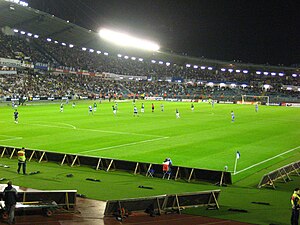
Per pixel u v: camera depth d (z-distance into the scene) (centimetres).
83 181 2664
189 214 2008
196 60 16262
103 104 9919
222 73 16500
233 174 2922
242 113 8019
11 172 2864
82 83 12344
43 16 10456
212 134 4797
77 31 12056
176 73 15800
